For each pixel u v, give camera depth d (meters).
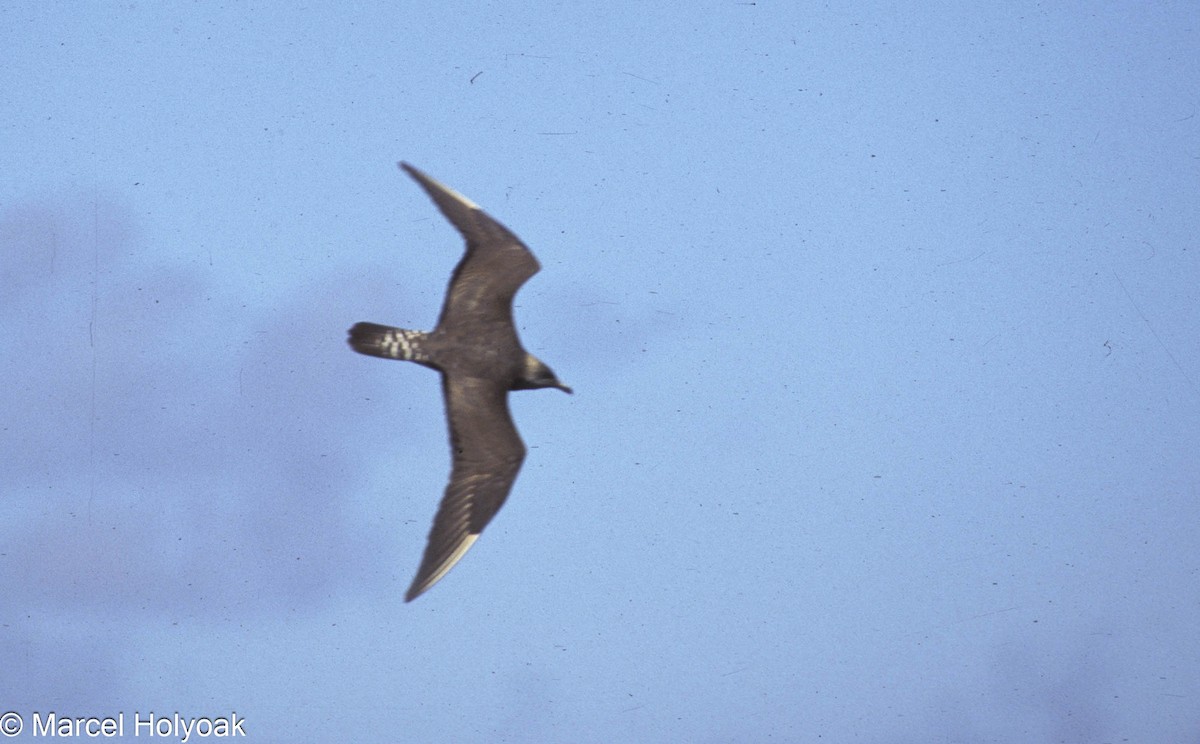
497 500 17.36
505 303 17.77
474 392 17.47
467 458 17.48
